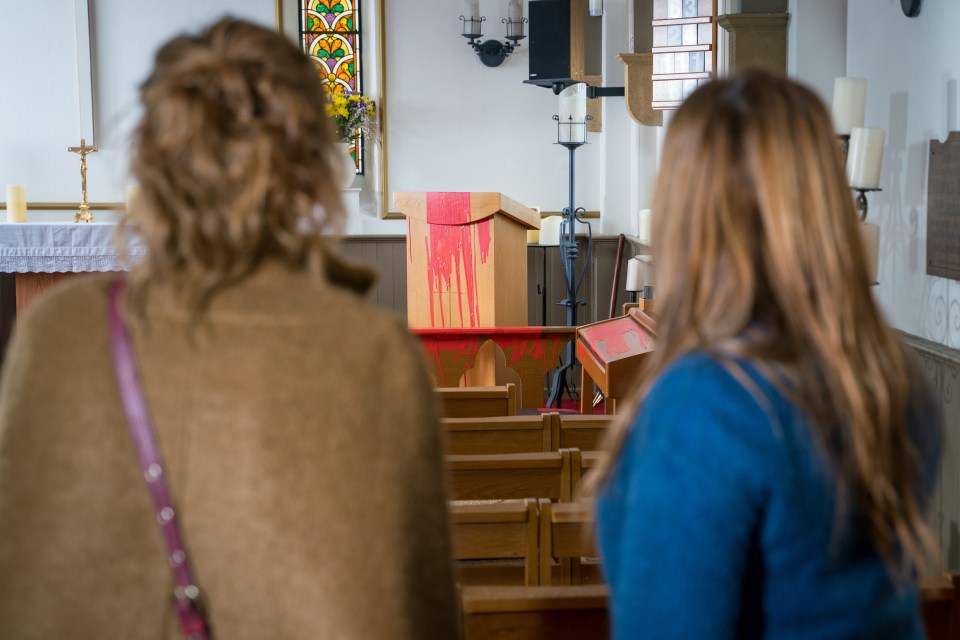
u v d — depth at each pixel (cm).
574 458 256
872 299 100
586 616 155
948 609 160
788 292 95
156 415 99
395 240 827
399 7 845
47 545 99
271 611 98
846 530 92
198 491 98
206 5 845
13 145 829
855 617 94
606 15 805
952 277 363
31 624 99
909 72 410
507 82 855
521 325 518
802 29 505
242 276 102
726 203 98
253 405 98
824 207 96
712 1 524
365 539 99
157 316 102
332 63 869
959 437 349
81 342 102
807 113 99
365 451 99
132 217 104
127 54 838
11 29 822
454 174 860
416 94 852
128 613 98
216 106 101
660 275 104
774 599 93
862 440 92
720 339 95
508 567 252
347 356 100
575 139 700
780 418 90
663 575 88
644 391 99
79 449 99
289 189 103
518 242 510
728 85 102
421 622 102
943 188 370
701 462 88
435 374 482
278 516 97
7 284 738
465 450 305
